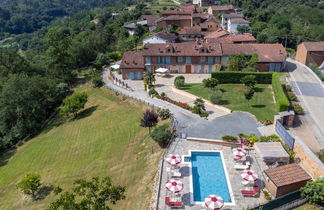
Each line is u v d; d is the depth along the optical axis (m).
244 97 55.91
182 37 106.62
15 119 64.31
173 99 57.34
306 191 25.88
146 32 128.50
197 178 32.09
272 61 69.25
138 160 38.28
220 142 38.47
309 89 59.91
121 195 23.70
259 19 140.88
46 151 49.66
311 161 31.14
